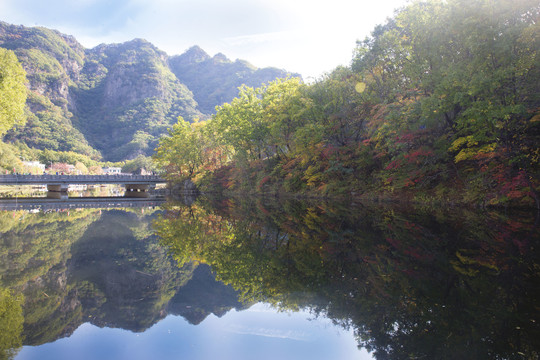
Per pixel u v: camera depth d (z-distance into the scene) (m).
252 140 44.38
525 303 4.89
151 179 57.31
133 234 11.98
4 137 164.00
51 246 9.42
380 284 5.88
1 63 31.20
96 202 32.25
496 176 17.44
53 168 125.81
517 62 16.30
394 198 24.66
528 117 16.69
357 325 4.21
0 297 5.05
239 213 20.33
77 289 5.55
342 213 18.50
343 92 29.30
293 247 9.45
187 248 9.42
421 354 3.43
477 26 16.73
